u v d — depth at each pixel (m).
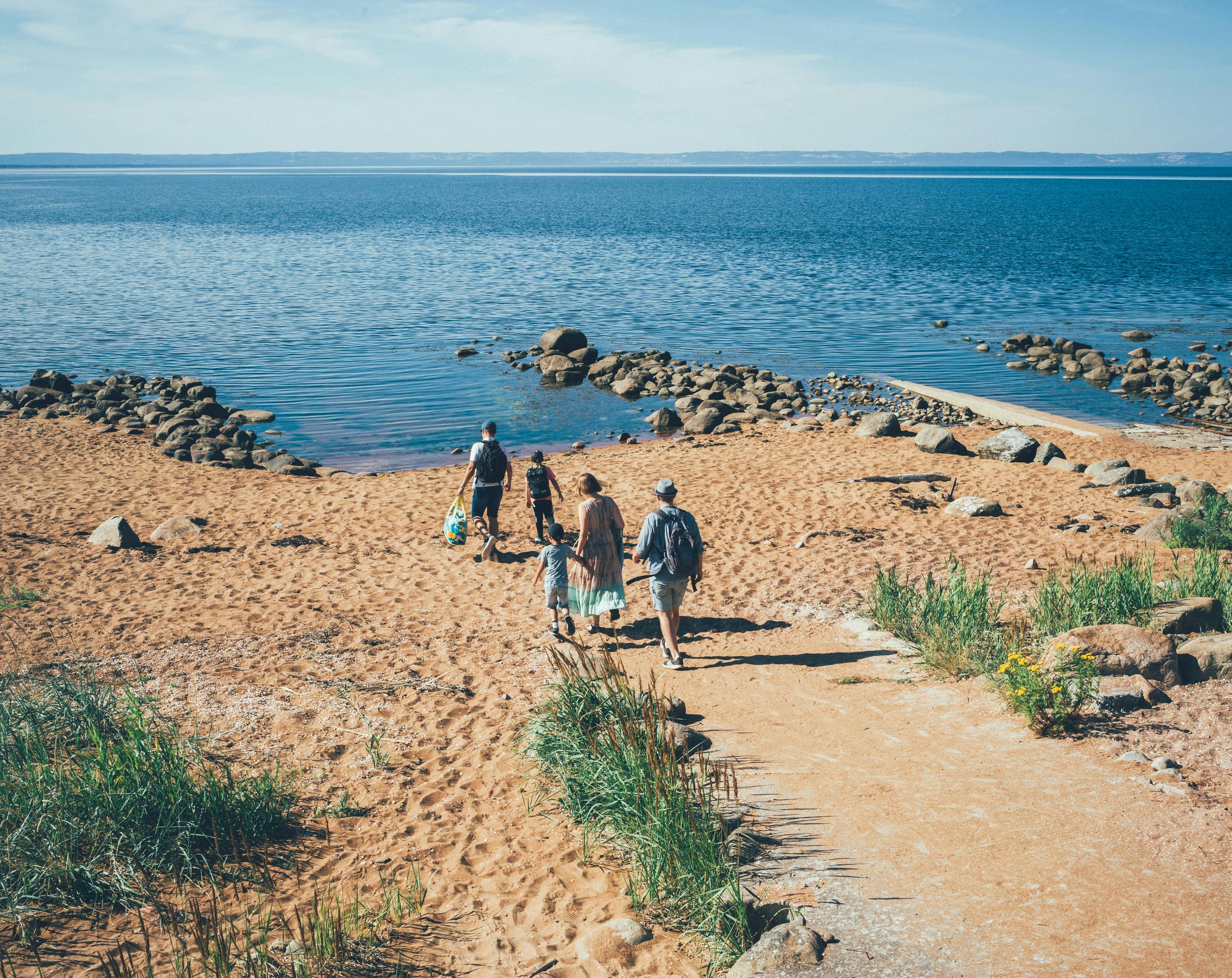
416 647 8.83
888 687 7.43
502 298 42.81
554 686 6.98
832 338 33.09
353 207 130.38
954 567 9.20
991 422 21.11
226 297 42.22
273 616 9.69
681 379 25.98
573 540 12.38
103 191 193.25
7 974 4.18
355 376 27.16
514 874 5.14
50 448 18.72
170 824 5.14
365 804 5.92
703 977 4.21
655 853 4.90
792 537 12.41
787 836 5.21
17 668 7.91
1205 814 4.92
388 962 4.33
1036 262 55.34
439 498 15.08
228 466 17.70
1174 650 6.72
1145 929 4.07
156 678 7.82
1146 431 19.69
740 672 8.04
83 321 35.69
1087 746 5.90
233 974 4.17
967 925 4.25
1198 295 42.38
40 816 4.98
